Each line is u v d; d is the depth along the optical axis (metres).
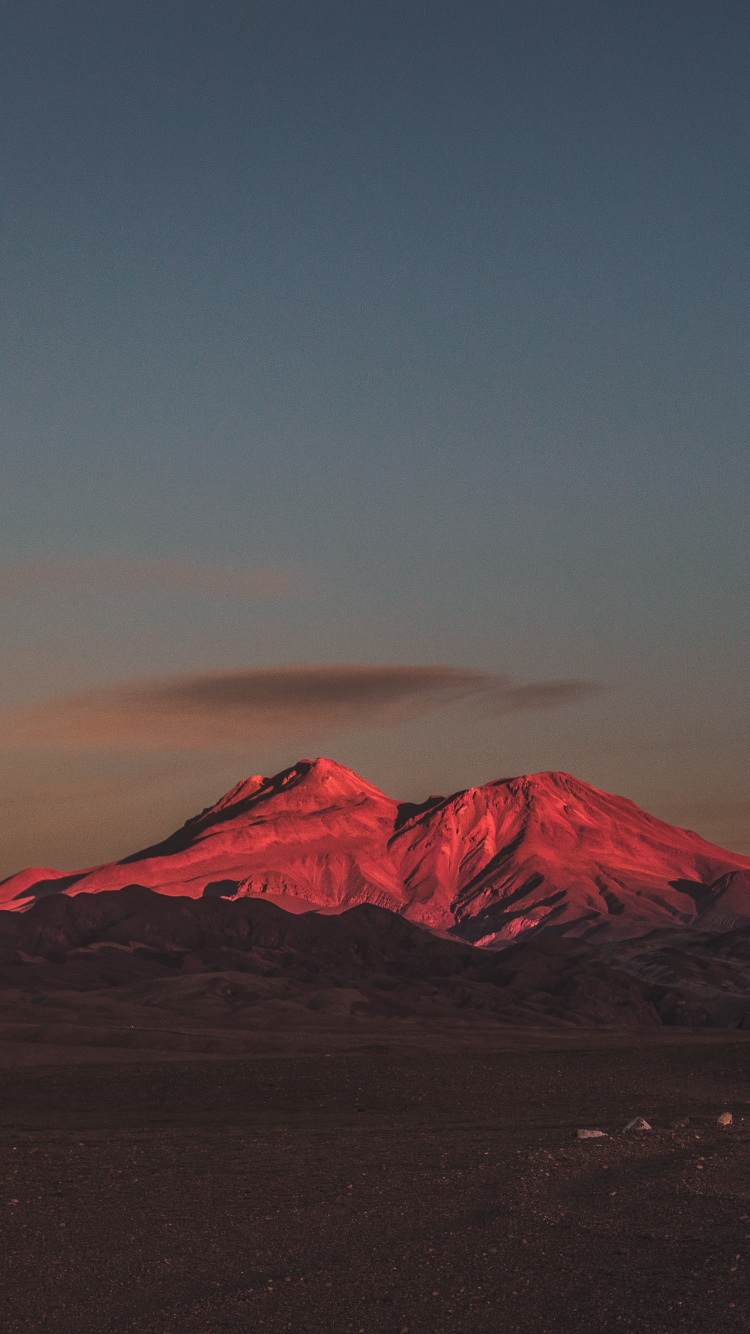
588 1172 45.53
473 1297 28.06
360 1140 61.44
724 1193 39.97
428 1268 30.92
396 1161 51.09
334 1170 48.66
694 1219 35.62
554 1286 28.72
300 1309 27.59
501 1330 25.62
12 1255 33.38
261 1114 86.12
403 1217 37.78
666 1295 27.48
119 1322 26.95
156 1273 31.19
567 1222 35.75
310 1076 101.94
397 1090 94.75
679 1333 24.81
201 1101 93.56
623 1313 26.36
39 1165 51.69
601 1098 92.31
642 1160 48.19
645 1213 36.84
